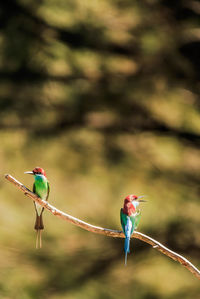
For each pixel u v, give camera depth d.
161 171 14.20
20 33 15.97
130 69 16.97
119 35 16.34
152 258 13.07
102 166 14.07
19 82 15.78
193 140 16.16
